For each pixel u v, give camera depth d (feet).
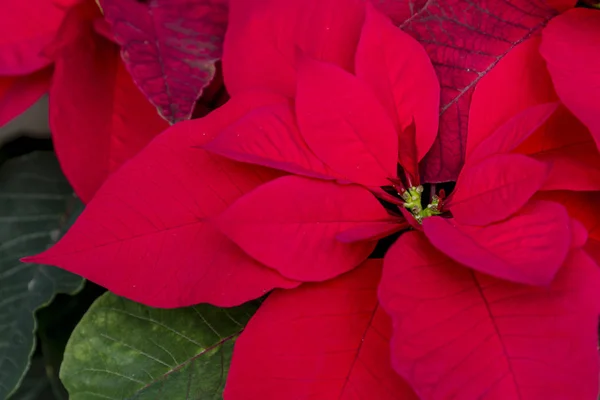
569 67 1.42
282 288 1.43
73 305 1.78
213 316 1.57
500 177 1.39
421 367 1.28
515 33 1.49
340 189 1.45
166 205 1.42
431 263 1.37
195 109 1.62
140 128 1.55
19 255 1.78
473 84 1.50
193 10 1.49
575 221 1.35
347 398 1.36
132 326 1.56
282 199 1.39
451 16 1.48
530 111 1.40
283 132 1.44
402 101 1.48
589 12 1.46
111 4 1.46
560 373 1.27
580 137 1.46
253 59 1.48
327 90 1.41
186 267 1.41
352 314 1.41
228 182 1.44
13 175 1.84
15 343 1.70
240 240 1.37
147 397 1.53
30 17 1.54
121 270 1.39
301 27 1.47
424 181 1.53
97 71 1.55
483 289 1.34
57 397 1.77
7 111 1.55
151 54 1.45
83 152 1.52
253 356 1.38
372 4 1.49
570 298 1.31
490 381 1.28
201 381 1.54
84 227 1.39
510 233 1.36
